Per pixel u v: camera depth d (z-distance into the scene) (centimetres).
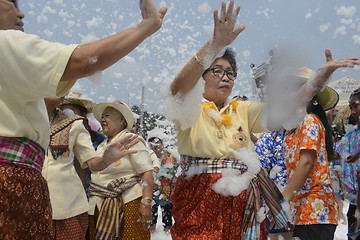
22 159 127
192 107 197
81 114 374
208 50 174
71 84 124
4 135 124
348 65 179
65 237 256
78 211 264
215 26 164
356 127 354
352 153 348
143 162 314
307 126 250
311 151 245
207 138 211
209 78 223
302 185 243
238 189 205
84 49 114
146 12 123
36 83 117
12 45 116
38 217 130
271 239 325
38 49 116
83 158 271
